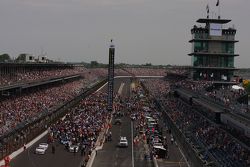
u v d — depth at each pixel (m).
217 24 163.25
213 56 163.88
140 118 133.62
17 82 123.06
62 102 150.00
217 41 163.38
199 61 164.12
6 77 127.94
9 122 94.62
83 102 168.50
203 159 77.00
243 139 77.69
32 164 74.81
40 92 155.88
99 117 126.62
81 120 116.81
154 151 84.25
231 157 73.62
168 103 165.88
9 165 72.75
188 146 91.06
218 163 71.50
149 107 166.25
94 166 76.81
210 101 114.94
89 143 93.50
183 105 152.75
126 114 148.62
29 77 146.12
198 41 163.38
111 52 149.62
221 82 160.62
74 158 81.69
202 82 159.25
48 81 164.88
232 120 84.81
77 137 96.50
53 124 115.12
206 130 99.25
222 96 115.00
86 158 79.06
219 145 82.81
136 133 110.50
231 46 163.75
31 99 133.00
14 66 140.12
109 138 102.38
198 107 127.12
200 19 162.62
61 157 82.00
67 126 107.56
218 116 97.81
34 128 104.25
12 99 122.50
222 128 95.38
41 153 84.00
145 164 79.56
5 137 85.12
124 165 78.44
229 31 163.25
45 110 123.81
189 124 114.25
